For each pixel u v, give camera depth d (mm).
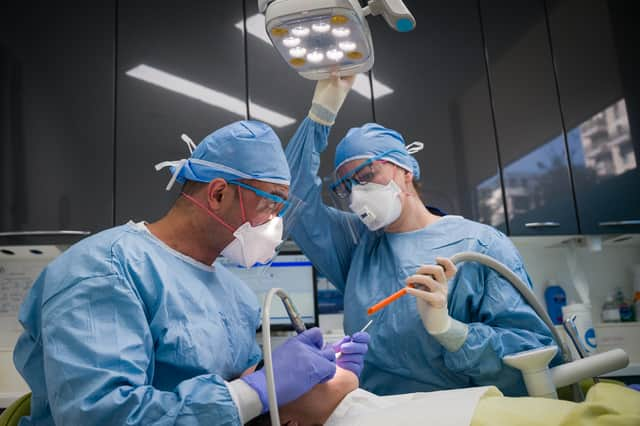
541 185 2670
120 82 2611
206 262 1304
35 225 2443
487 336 1412
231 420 969
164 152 2551
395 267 1657
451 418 1016
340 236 1869
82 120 2557
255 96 2648
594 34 2877
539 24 2863
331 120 1703
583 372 1278
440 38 2805
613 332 2824
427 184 2621
